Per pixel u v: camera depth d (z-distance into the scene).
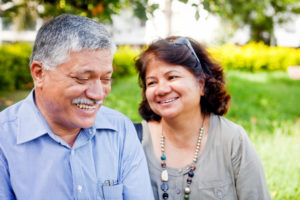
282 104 7.29
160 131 2.04
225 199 1.83
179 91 1.75
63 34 1.32
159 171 1.93
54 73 1.37
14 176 1.46
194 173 1.87
